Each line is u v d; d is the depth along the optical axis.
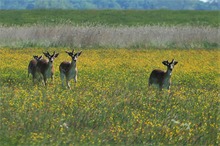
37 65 68.19
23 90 57.97
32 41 111.69
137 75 75.12
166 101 54.34
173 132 42.66
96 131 42.66
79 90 60.34
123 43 112.50
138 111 49.69
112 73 75.88
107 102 52.34
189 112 49.94
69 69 64.81
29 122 44.12
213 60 96.75
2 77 70.38
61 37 112.69
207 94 60.28
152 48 112.44
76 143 39.62
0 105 50.19
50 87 62.03
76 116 46.31
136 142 40.50
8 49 105.25
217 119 47.56
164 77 62.03
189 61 94.44
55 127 43.16
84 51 105.38
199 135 42.50
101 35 113.12
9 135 41.00
